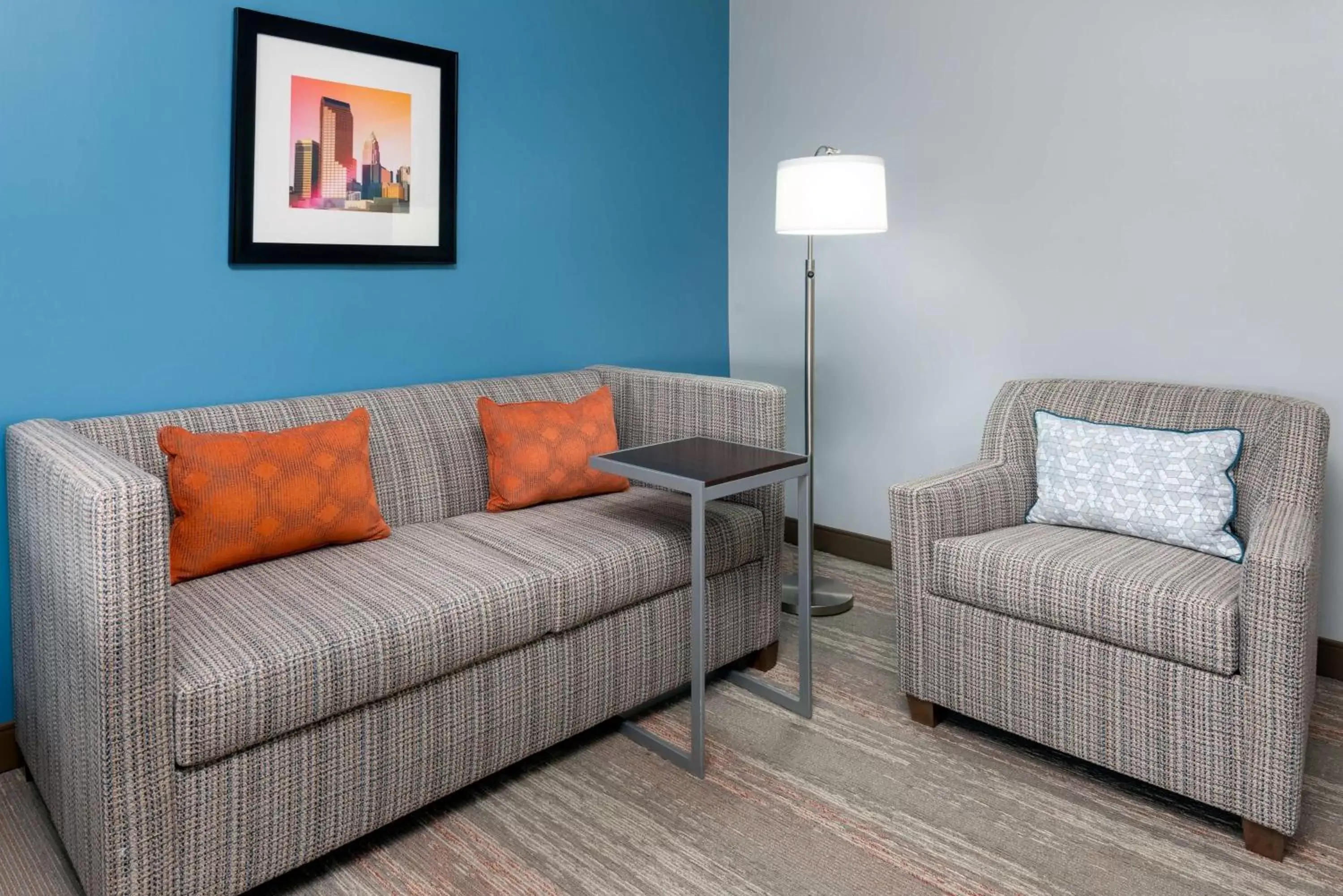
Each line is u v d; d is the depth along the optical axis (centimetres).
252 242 219
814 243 324
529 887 158
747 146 338
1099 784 190
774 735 211
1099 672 182
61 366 197
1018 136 273
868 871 162
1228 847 168
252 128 216
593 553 199
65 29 190
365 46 234
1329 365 227
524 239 280
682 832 174
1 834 172
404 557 197
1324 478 198
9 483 183
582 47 288
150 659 134
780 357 340
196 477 183
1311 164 224
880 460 320
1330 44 219
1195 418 218
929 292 299
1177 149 245
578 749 206
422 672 167
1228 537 195
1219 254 241
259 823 150
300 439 199
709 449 220
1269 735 161
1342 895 155
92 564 129
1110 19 252
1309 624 176
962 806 182
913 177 297
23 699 183
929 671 211
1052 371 275
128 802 135
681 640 219
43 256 192
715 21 332
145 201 204
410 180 247
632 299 315
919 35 290
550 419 245
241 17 211
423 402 241
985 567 196
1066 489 219
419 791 171
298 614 164
